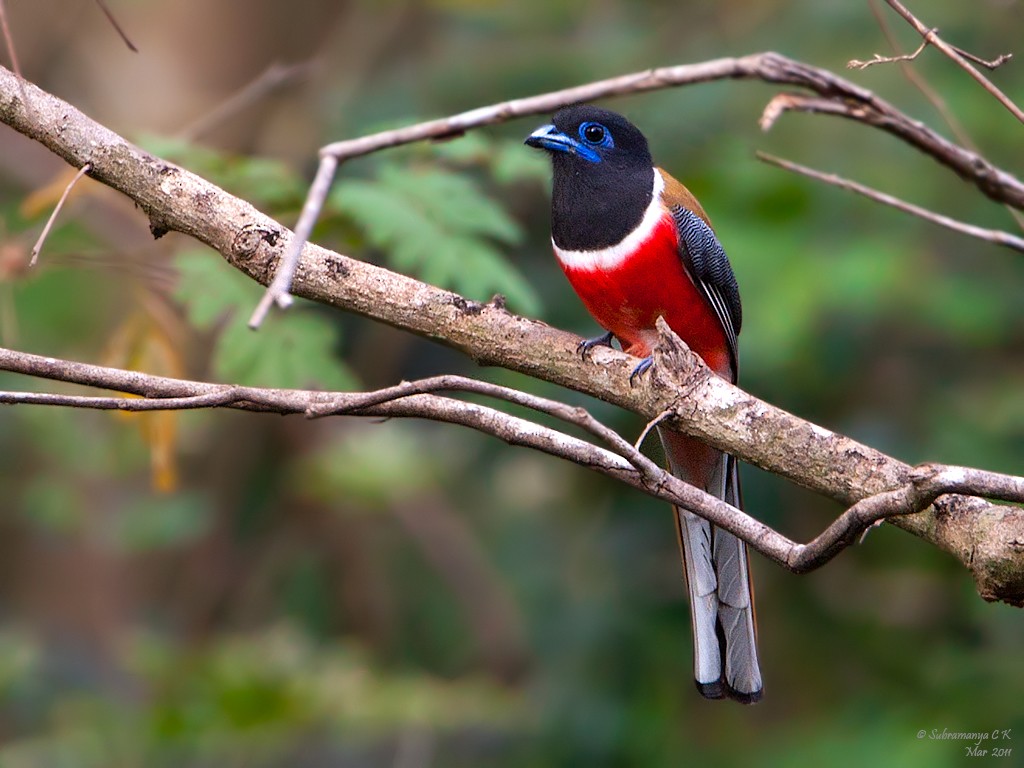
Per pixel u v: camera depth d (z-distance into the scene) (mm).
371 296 6402
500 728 12320
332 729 11578
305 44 15258
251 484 15320
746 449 6074
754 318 11031
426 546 14844
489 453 13773
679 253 8305
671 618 12547
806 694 12398
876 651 12328
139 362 8828
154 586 15336
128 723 11953
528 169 8969
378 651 14570
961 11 12773
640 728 12305
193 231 6285
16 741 12719
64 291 11109
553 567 13961
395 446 15047
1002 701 11672
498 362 6500
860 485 5809
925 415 12055
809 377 11766
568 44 14523
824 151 12406
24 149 11828
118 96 15023
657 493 5402
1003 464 11516
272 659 11953
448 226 8711
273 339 8672
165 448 9070
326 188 5652
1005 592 5266
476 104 14109
